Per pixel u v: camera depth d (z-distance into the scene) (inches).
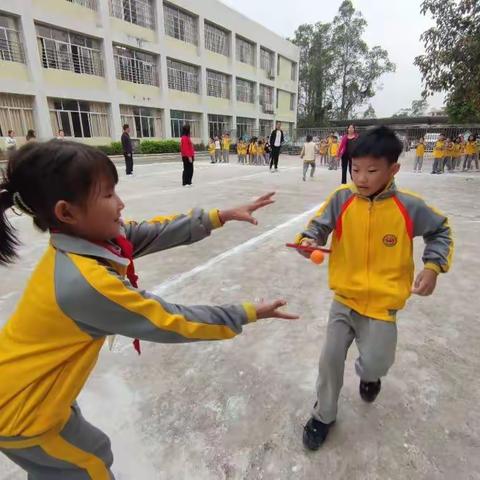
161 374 84.7
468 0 359.3
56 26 633.6
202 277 137.5
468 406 74.3
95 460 43.5
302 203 274.2
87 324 36.6
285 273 141.3
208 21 960.9
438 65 390.0
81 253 36.8
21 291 126.7
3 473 61.3
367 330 61.7
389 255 60.7
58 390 37.8
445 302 117.8
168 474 60.7
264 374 84.6
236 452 64.7
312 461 62.7
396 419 71.3
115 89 745.6
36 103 623.2
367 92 1722.4
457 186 368.8
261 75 1212.5
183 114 949.2
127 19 762.2
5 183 36.5
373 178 56.7
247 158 782.5
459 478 59.3
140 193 316.5
